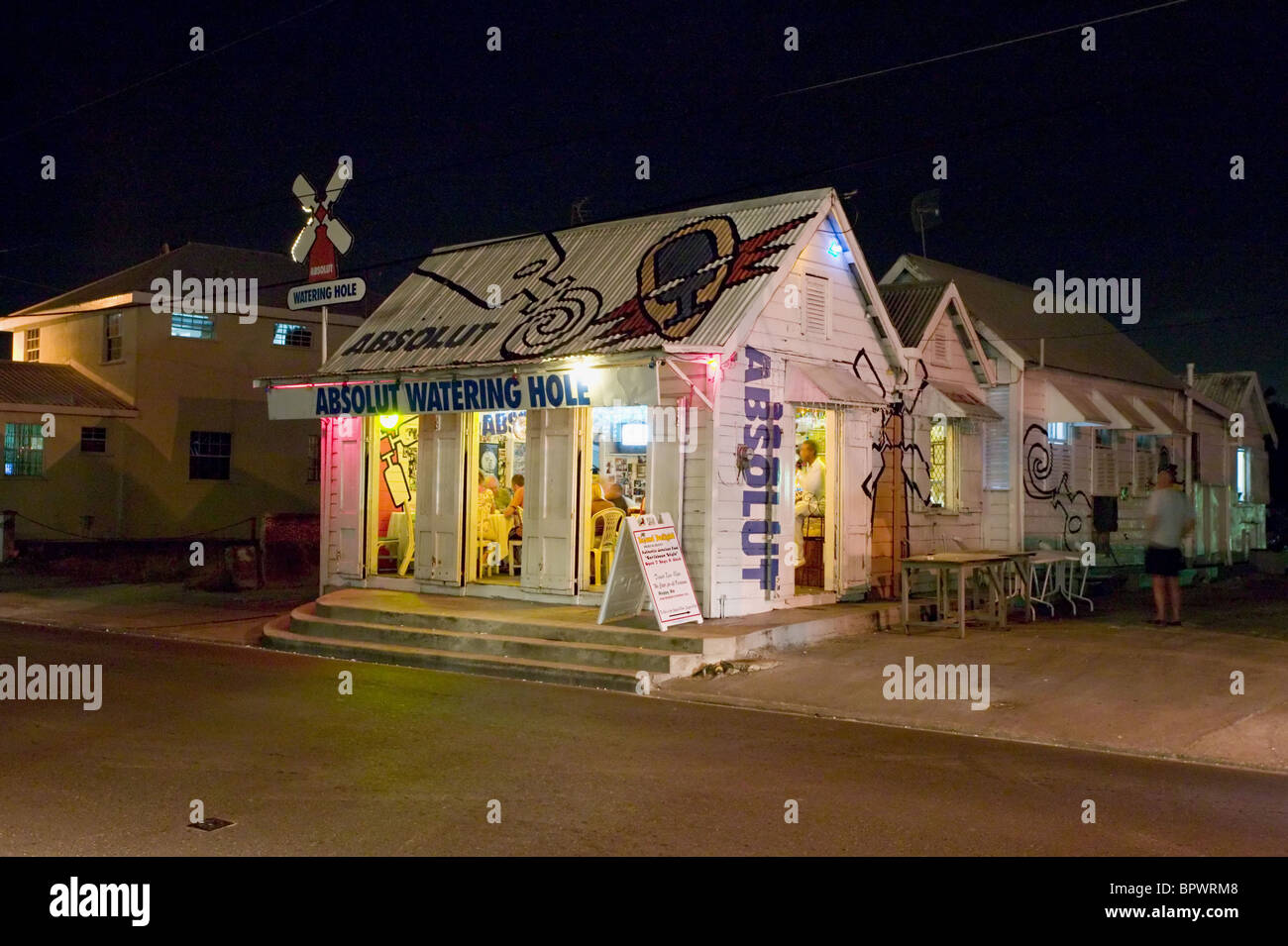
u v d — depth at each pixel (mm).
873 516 15797
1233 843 6457
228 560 20484
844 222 14984
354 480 16688
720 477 13344
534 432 14609
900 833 6520
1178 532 14297
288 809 6820
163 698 10305
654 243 15438
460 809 6852
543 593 14445
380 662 13125
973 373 18359
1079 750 9031
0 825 6500
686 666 11672
